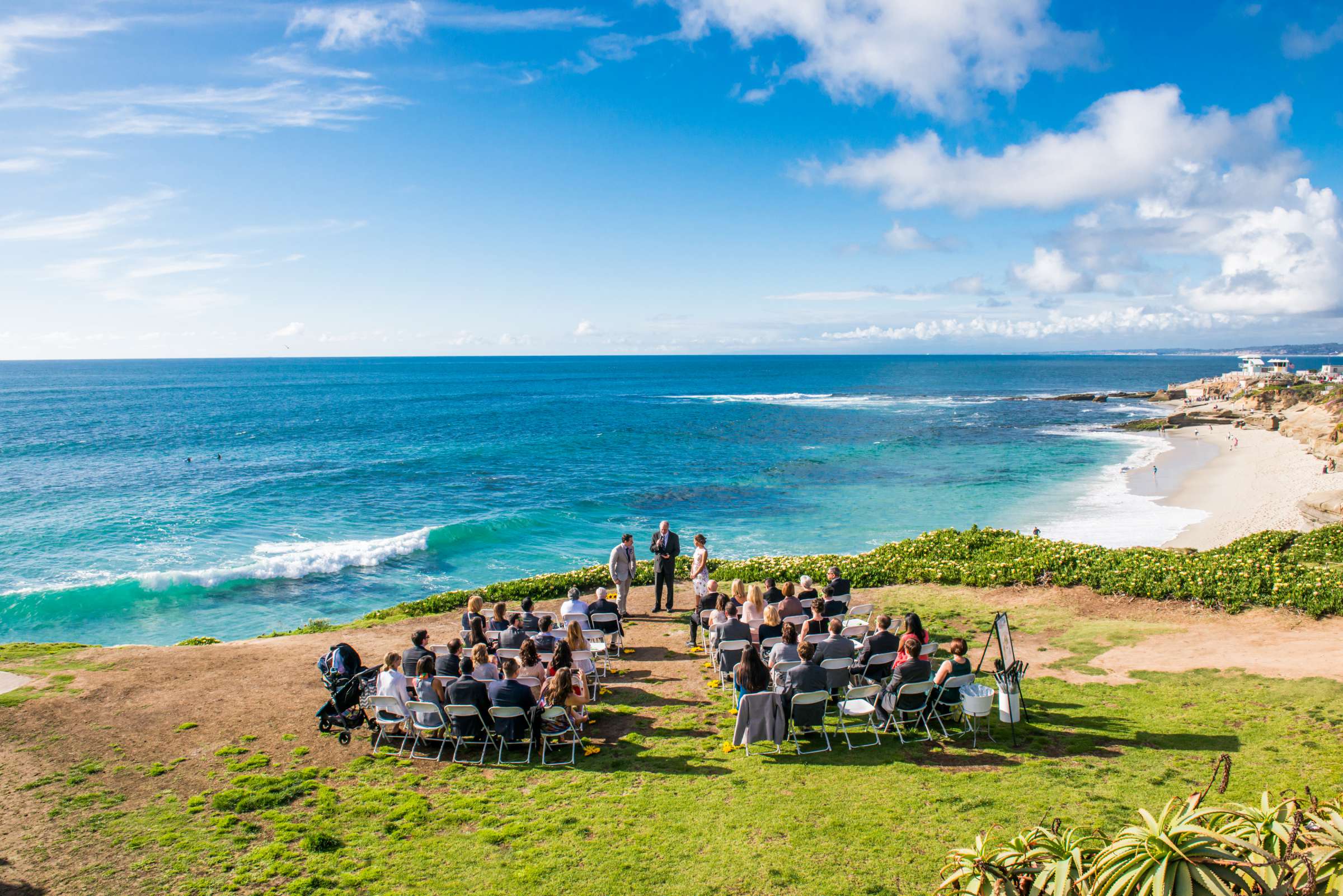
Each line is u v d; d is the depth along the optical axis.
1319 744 7.89
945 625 13.89
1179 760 7.85
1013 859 4.20
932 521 34.66
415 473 47.41
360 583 26.00
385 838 7.01
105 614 22.67
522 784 8.16
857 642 11.87
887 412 95.12
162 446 58.09
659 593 16.28
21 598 22.69
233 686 11.42
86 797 7.85
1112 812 6.77
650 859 6.48
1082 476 46.62
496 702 8.62
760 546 30.83
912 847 6.43
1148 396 122.12
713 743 9.16
